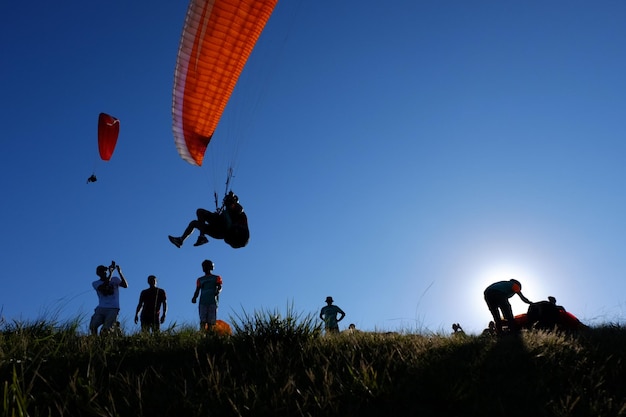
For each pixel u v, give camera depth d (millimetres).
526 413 4711
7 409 4094
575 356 6402
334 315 13508
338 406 4672
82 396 4809
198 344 6828
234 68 11680
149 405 4660
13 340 6133
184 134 12641
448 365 5820
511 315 10430
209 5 10664
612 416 4730
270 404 4711
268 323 6762
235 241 9914
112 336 7145
